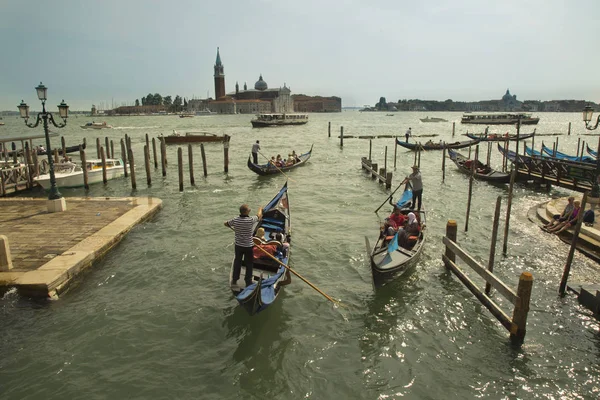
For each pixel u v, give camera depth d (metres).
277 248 9.65
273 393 6.22
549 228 12.57
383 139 54.16
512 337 7.37
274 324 8.02
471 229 13.61
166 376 6.54
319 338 7.59
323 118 165.75
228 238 12.84
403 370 6.71
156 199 16.41
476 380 6.47
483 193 19.45
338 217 15.55
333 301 8.37
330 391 6.27
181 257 11.17
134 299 8.87
